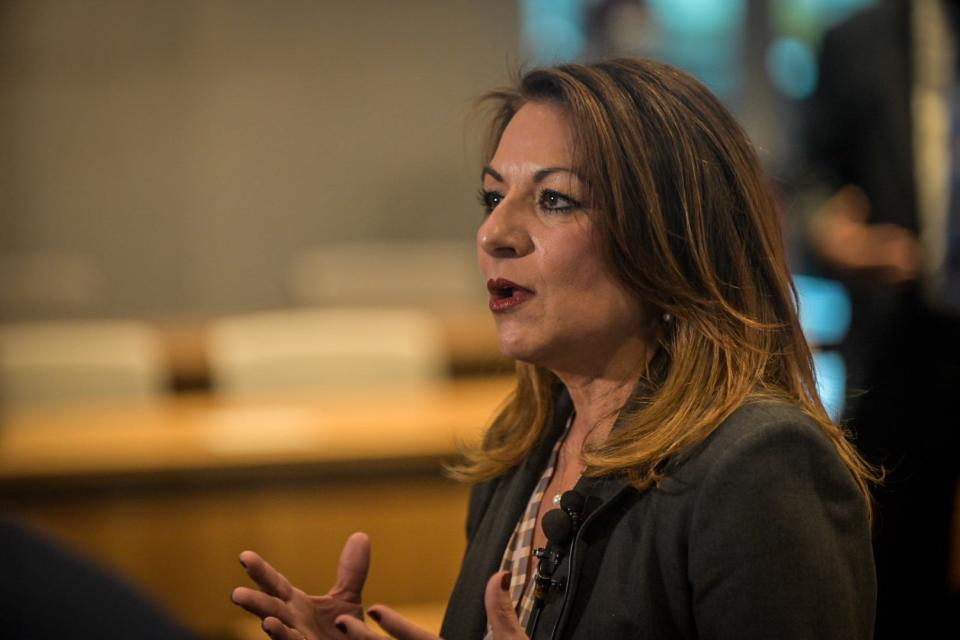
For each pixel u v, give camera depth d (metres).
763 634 2.59
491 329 11.24
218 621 7.18
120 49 16.84
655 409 2.89
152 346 10.41
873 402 6.01
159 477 7.12
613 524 2.86
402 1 17.14
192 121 17.05
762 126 15.79
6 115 16.73
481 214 17.50
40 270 16.52
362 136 17.33
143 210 17.03
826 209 6.25
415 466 7.34
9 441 7.46
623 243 2.89
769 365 2.96
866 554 2.74
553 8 16.38
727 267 2.96
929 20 5.96
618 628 2.73
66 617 3.10
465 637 3.11
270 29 17.08
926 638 6.10
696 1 15.89
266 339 9.16
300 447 7.21
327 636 2.96
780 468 2.67
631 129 2.92
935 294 5.85
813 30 15.62
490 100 3.27
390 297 13.70
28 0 16.62
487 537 3.28
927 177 5.90
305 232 17.33
